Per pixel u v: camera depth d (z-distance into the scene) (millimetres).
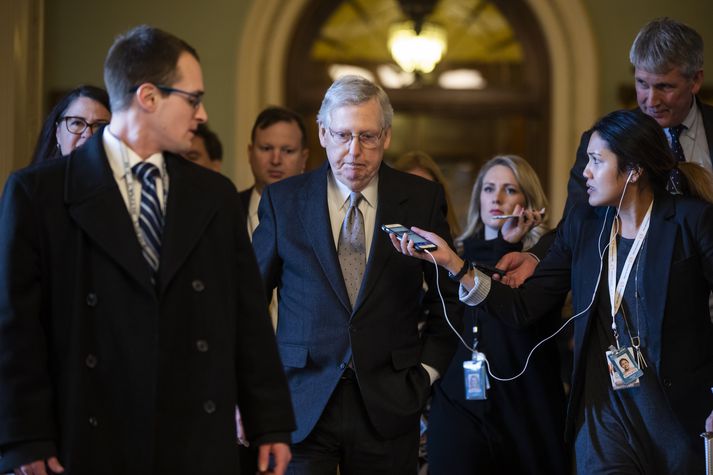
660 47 4090
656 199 3680
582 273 3770
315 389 3615
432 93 9023
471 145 9062
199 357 2777
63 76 8625
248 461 3885
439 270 3846
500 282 3949
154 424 2693
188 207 2814
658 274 3600
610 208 3775
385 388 3619
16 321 2648
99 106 3750
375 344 3613
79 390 2678
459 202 9078
